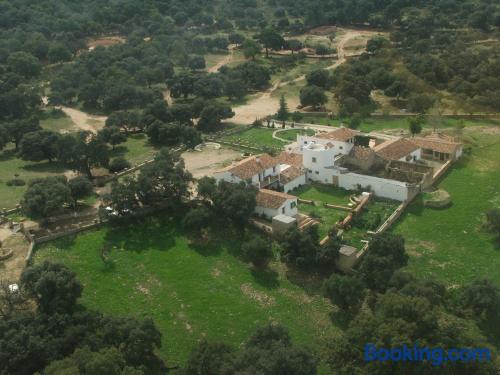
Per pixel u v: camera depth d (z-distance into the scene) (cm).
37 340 6856
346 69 19438
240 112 18300
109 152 14475
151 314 8325
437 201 11112
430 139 13975
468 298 8062
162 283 9012
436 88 18450
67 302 7731
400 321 6159
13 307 7762
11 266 9000
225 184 10562
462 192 11731
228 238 10069
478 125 15800
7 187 12269
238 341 7844
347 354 6488
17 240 9769
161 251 9788
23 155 13862
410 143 13175
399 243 8938
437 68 18700
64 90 19725
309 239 9119
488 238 10031
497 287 8494
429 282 8219
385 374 6062
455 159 13250
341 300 8181
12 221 10431
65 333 7081
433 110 15762
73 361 6244
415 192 11362
